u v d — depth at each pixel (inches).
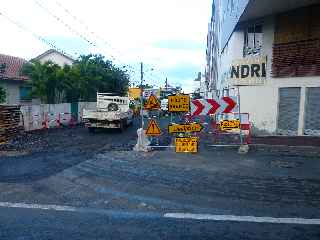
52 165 446.6
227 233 222.4
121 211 265.3
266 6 664.4
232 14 869.8
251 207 273.7
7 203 285.1
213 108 528.4
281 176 374.9
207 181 354.9
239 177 371.2
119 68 1766.7
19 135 792.3
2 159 493.0
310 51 669.9
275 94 733.9
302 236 218.1
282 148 562.3
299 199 294.0
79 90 1373.0
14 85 1330.0
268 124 748.0
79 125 1150.3
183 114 634.8
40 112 976.3
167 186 336.8
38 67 1247.5
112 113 901.8
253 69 767.7
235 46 831.7
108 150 578.9
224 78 1103.6
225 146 586.9
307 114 684.1
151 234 220.7
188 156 502.6
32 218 249.8
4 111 726.5
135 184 345.7
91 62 1599.4
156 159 480.7
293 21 693.9
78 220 245.8
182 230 227.5
